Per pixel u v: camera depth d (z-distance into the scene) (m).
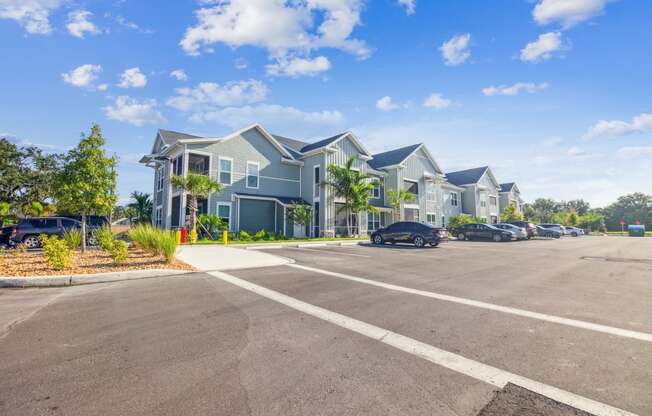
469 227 25.38
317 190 24.67
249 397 2.61
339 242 18.62
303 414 2.39
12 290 6.35
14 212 27.67
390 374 3.02
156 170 25.84
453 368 3.14
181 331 4.12
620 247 18.41
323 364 3.22
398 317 4.73
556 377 2.96
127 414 2.38
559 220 51.91
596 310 5.10
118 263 8.81
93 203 11.02
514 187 49.09
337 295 6.05
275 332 4.10
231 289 6.50
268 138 24.14
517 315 4.83
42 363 3.19
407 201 31.36
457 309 5.15
